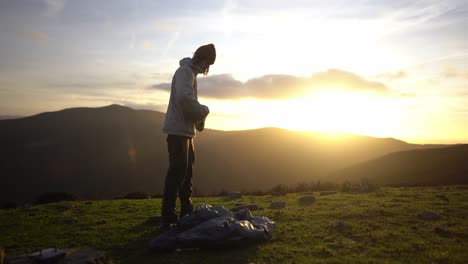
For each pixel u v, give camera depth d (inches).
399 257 200.7
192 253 219.0
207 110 269.4
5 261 185.6
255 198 573.0
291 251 219.0
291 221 312.8
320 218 320.2
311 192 638.5
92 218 394.6
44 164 6309.1
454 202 405.1
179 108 269.6
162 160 6441.9
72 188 5447.8
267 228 253.4
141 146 7253.9
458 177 2183.8
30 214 452.4
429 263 188.9
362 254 208.4
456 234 247.0
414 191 549.6
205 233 224.8
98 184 5580.7
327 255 209.6
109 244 257.6
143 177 5826.8
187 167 286.5
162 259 211.6
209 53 276.5
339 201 442.3
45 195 791.7
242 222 239.8
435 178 2311.8
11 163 6254.9
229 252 219.5
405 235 248.1
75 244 262.7
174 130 268.5
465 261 189.5
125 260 215.6
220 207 262.7
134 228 312.2
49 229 332.8
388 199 443.5
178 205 479.5
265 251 219.9
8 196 4977.9
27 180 5689.0
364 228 273.0
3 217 428.8
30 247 259.8
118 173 5979.3
